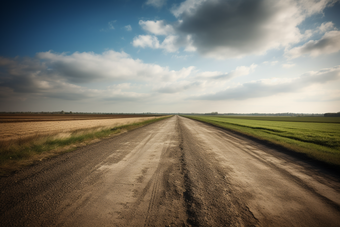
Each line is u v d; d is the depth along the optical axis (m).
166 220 2.18
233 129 15.85
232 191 3.04
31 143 6.79
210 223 2.12
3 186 3.06
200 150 6.74
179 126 19.86
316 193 2.97
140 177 3.72
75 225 2.05
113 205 2.52
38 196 2.72
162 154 5.98
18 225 2.01
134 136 10.69
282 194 2.92
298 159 5.41
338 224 2.10
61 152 5.96
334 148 7.64
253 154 6.10
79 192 2.92
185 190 3.07
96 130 12.23
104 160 5.07
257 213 2.34
